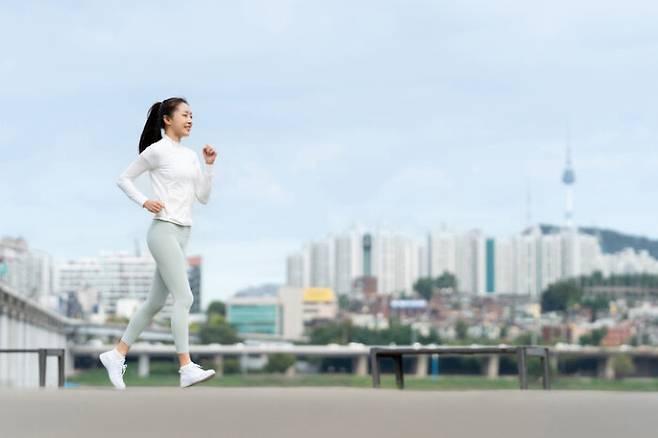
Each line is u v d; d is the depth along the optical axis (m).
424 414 5.58
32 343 125.38
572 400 6.25
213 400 6.32
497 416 5.48
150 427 5.14
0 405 6.02
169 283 10.52
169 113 10.85
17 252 165.50
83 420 5.41
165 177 10.68
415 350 10.34
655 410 5.71
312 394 6.79
